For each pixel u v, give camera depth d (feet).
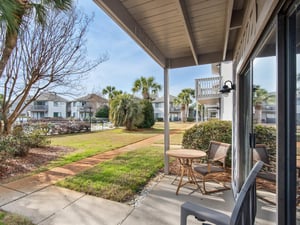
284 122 3.93
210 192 10.65
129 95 48.83
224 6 7.25
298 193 3.68
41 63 18.45
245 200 4.42
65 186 11.16
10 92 18.69
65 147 24.34
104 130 50.37
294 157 3.74
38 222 7.60
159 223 7.63
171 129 54.95
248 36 6.91
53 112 115.14
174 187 11.43
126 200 9.61
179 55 12.96
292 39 3.73
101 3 5.99
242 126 10.06
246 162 9.14
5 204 9.05
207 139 15.96
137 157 18.58
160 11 7.47
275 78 4.47
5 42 10.79
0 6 8.65
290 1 3.57
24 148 18.48
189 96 101.09
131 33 7.86
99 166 15.24
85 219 7.86
